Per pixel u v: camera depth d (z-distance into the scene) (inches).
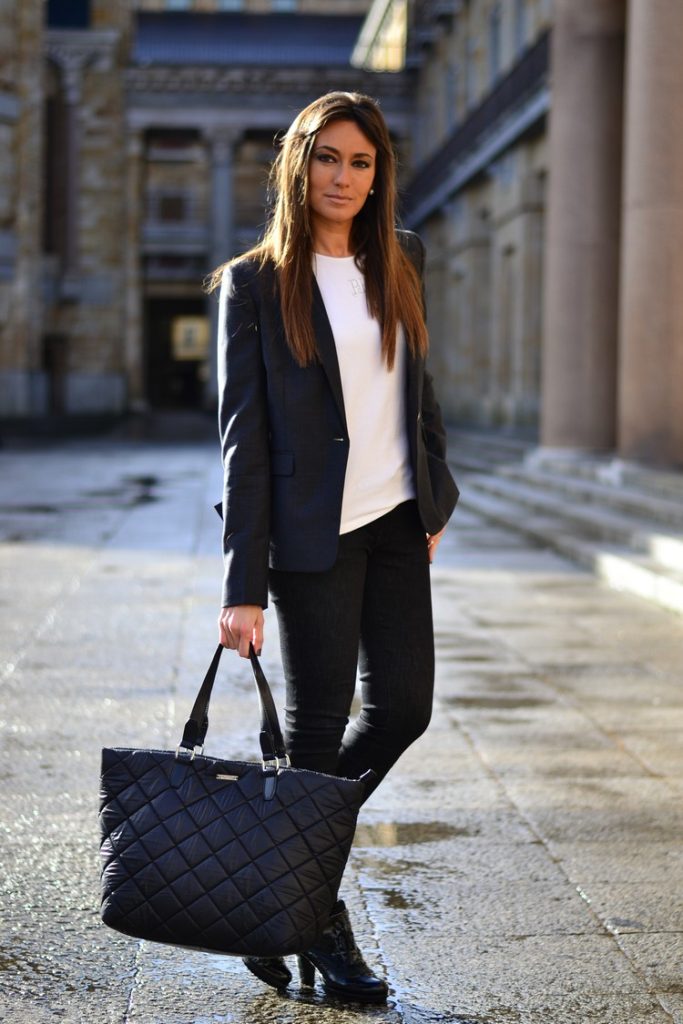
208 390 2741.1
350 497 152.9
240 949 139.3
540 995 158.6
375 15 2743.6
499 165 1552.7
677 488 630.5
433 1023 151.2
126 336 2536.9
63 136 2418.8
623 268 703.7
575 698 314.8
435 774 250.7
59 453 1371.8
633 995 158.9
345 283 154.2
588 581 515.8
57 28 2391.7
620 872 200.4
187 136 2674.7
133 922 140.3
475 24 1782.7
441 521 157.6
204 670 342.0
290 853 139.3
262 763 144.0
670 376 687.7
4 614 424.2
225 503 150.1
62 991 159.5
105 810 143.2
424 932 177.9
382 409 154.6
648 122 672.4
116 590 474.9
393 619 157.6
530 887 194.1
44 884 194.1
